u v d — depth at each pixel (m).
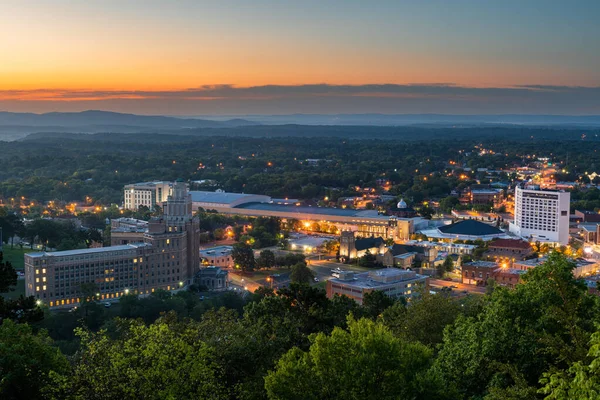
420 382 92.31
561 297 112.31
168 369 94.44
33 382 100.31
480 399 101.25
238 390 108.19
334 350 94.81
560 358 91.31
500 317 112.25
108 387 93.69
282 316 152.00
